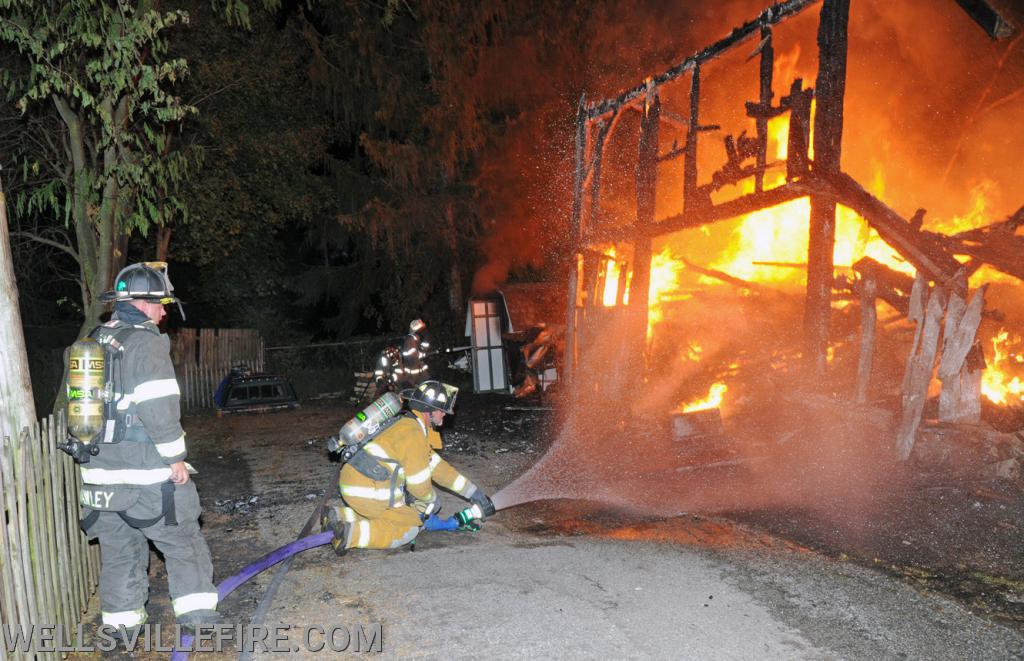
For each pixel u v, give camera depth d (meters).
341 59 16.05
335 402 12.75
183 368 12.55
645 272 8.69
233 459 8.36
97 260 9.05
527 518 5.63
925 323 6.21
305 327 21.34
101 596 3.67
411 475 4.52
